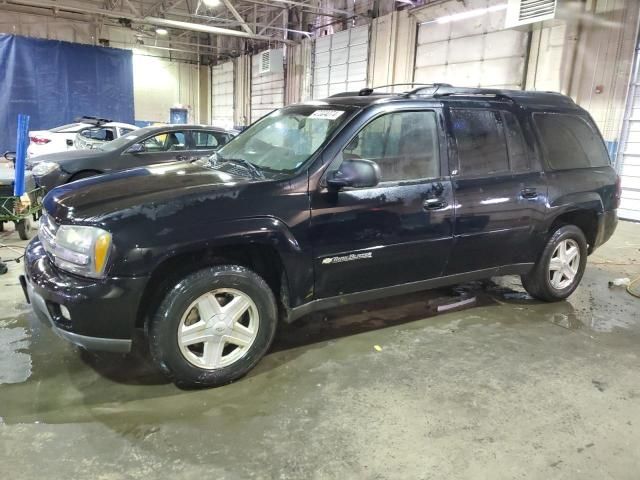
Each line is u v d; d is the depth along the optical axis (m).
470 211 3.47
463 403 2.69
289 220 2.79
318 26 15.70
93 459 2.15
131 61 19.33
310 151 3.04
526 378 3.00
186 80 23.03
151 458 2.17
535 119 3.96
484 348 3.40
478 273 3.73
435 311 4.07
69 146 10.73
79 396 2.64
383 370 3.04
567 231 4.14
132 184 2.83
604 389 2.89
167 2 17.72
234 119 21.55
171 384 2.79
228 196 2.68
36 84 17.66
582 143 4.27
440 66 11.55
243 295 2.77
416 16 11.93
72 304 2.40
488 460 2.23
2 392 2.65
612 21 8.45
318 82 15.84
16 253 5.30
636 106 8.44
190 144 7.41
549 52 9.16
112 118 19.28
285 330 3.58
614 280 5.03
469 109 3.59
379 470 2.14
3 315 3.63
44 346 3.18
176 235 2.50
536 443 2.37
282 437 2.35
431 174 3.34
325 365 3.08
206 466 2.13
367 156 3.11
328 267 2.98
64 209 2.63
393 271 3.26
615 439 2.42
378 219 3.08
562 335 3.67
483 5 10.30
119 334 2.50
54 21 19.02
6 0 17.34
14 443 2.24
